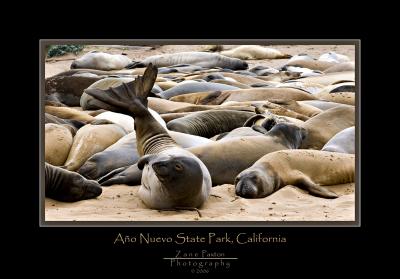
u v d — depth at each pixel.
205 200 35.44
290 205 36.25
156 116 44.44
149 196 35.03
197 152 38.28
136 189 37.84
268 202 36.41
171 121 45.03
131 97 37.97
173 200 34.19
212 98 51.91
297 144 41.09
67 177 36.75
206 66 67.75
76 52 69.06
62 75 57.72
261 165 37.31
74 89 53.69
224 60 68.00
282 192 37.09
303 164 38.22
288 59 74.56
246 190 36.31
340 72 64.75
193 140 40.94
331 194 37.31
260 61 73.75
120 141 40.78
